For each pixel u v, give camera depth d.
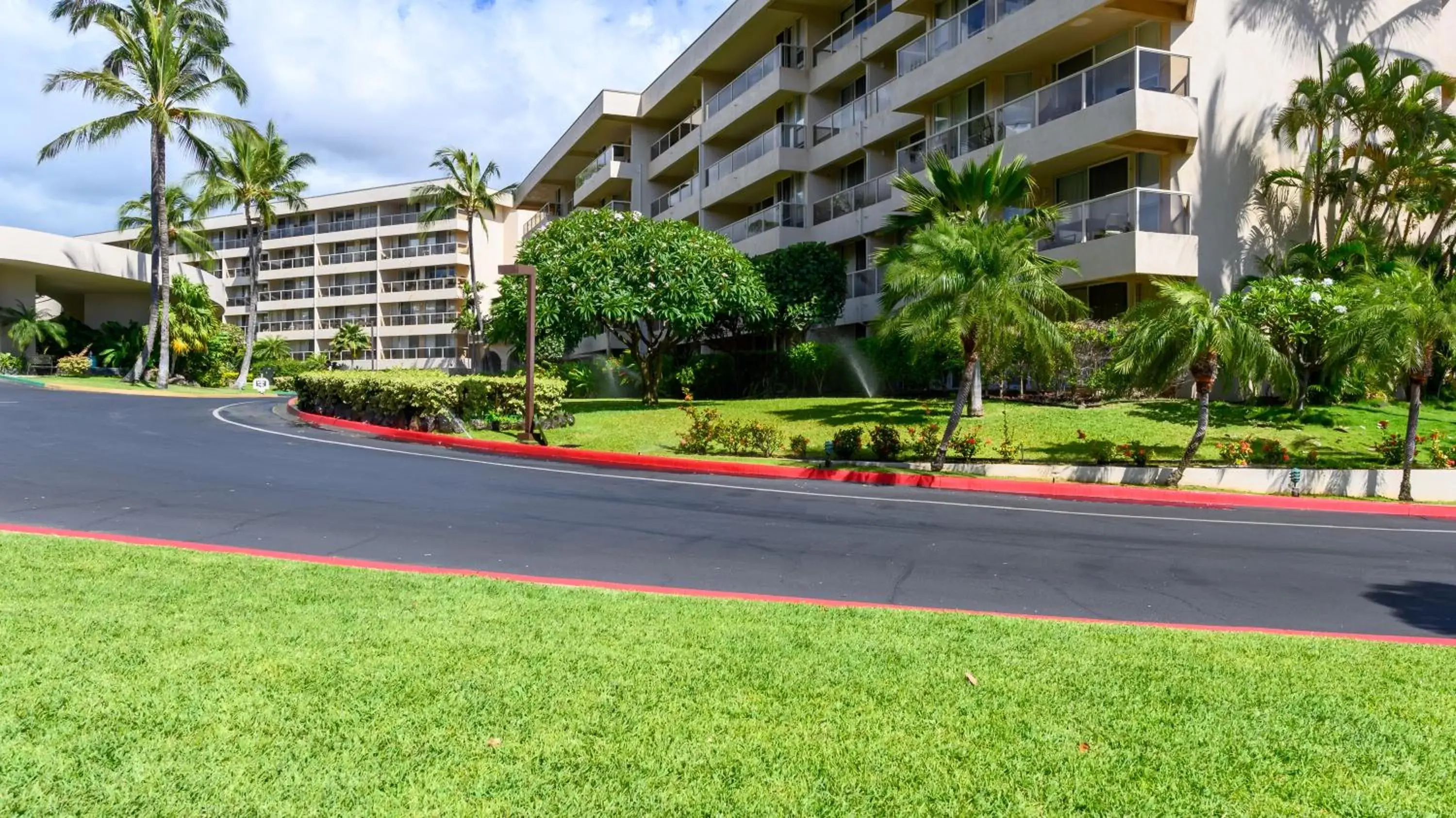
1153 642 5.45
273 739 3.51
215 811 2.96
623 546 8.48
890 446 15.72
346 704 3.87
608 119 43.66
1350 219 21.92
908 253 15.56
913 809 3.14
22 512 8.88
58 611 5.11
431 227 69.00
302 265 74.81
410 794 3.11
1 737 3.42
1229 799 3.31
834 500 12.04
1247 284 19.86
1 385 29.36
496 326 25.22
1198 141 20.06
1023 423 18.09
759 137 32.81
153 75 32.00
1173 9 20.02
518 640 4.93
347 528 8.79
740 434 16.77
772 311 25.53
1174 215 19.58
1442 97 23.59
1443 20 23.58
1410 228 22.98
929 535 9.72
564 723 3.77
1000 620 5.90
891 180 25.25
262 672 4.22
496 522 9.48
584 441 18.02
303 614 5.27
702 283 23.08
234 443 16.00
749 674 4.50
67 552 6.76
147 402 26.05
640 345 36.56
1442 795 3.39
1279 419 17.81
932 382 23.53
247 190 41.28
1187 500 13.37
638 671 4.48
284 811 2.97
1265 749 3.78
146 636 4.71
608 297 22.33
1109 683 4.58
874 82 29.36
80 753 3.32
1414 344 13.75
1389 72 20.78
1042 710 4.15
